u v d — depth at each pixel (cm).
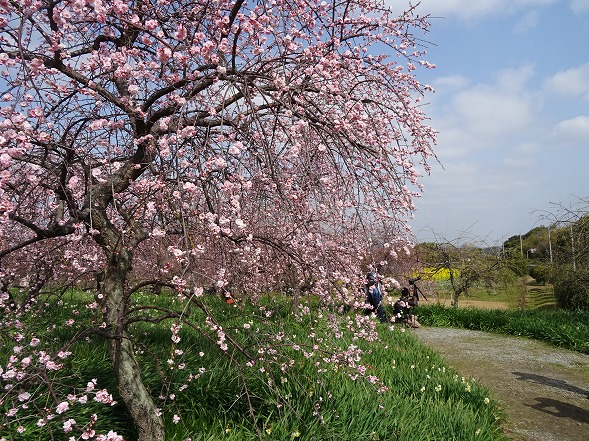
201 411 402
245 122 328
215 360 493
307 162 346
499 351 984
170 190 316
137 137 359
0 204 283
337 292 407
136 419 338
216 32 368
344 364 437
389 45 472
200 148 317
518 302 1706
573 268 1373
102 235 357
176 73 335
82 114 386
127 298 354
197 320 739
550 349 1008
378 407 428
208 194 332
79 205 413
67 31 348
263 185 354
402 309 1241
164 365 441
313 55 346
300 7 388
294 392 420
